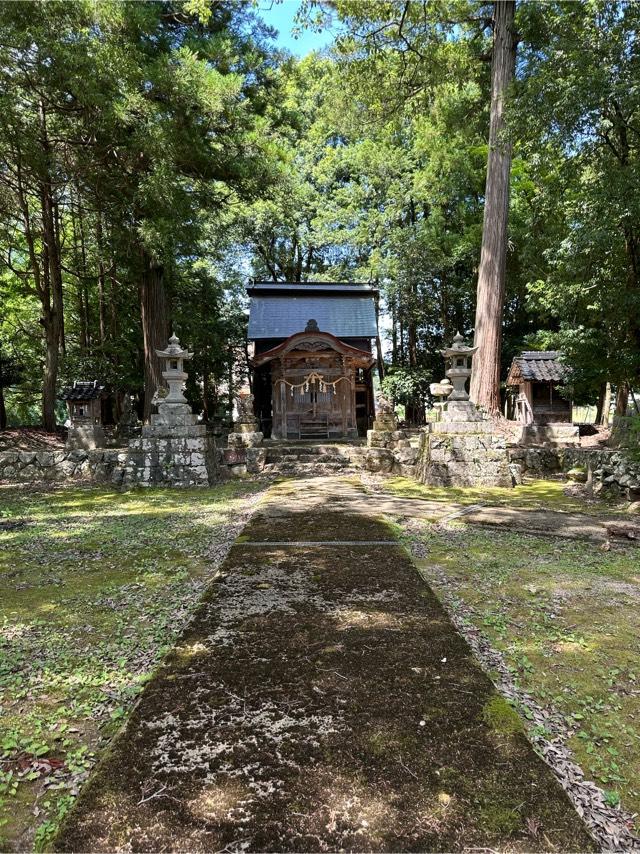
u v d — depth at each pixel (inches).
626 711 76.6
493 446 312.8
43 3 313.3
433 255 662.5
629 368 325.1
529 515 218.5
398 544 158.1
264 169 427.8
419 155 690.8
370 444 402.9
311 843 46.2
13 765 65.9
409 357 808.3
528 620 110.3
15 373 542.3
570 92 247.0
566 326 365.1
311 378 521.7
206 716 66.2
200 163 410.3
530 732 70.0
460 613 113.6
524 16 344.8
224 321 786.8
